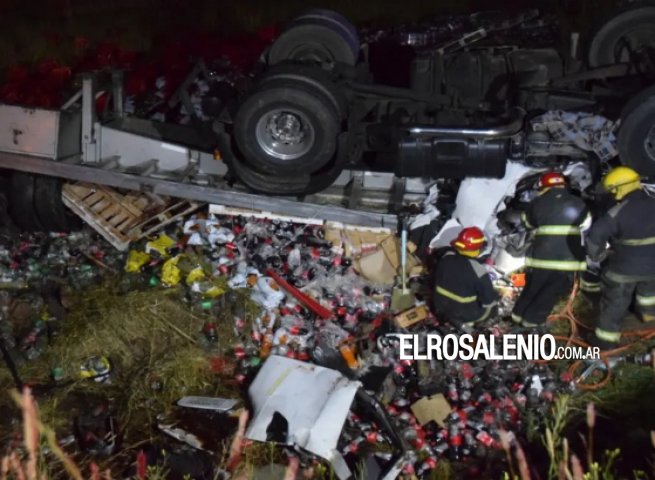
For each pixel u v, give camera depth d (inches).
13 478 191.6
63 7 480.7
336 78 251.1
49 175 273.0
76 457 203.6
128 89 330.6
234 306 247.9
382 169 265.7
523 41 277.9
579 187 250.7
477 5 432.8
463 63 266.7
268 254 260.4
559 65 268.5
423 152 241.1
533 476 191.2
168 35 428.8
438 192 262.2
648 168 239.9
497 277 249.4
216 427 212.1
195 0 472.7
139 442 208.7
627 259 220.7
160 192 263.3
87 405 223.5
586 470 192.1
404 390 225.8
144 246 270.4
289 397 208.5
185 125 288.0
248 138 239.8
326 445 196.7
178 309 247.6
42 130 263.3
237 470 196.2
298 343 239.0
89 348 235.9
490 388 220.4
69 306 254.4
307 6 454.9
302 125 239.1
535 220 232.7
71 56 409.4
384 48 293.1
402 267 247.9
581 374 225.5
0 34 438.3
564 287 231.6
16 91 352.8
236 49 363.6
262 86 235.8
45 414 217.9
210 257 260.7
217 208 266.4
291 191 253.3
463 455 202.4
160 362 232.1
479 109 255.9
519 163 251.6
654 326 242.1
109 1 483.8
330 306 250.2
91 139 273.0
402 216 255.3
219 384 229.1
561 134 247.9
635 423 208.8
